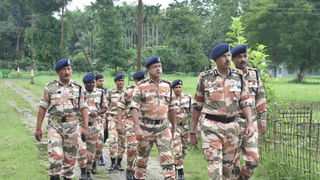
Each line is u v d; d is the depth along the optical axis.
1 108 21.92
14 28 88.50
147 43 97.81
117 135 8.79
